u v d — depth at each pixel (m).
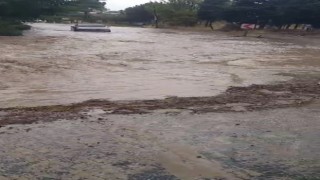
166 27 111.81
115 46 39.31
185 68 24.19
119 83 18.02
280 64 28.09
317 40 63.47
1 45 34.66
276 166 7.47
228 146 8.64
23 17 67.94
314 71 24.53
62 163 7.40
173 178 6.81
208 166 7.41
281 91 17.03
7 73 19.33
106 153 8.02
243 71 23.72
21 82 17.34
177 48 40.03
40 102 13.78
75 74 19.98
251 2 95.69
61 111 12.04
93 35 60.47
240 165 7.49
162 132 9.66
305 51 40.69
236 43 52.41
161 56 31.19
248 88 17.72
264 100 14.69
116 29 93.12
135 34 69.06
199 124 10.56
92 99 14.48
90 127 9.98
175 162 7.59
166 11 114.00
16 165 7.26
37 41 42.22
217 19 104.81
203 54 34.53
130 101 14.16
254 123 10.80
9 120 10.58
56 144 8.53
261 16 95.62
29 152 7.97
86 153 7.98
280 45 50.03
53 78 18.61
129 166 7.32
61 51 31.64
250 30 93.38
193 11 112.88
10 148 8.19
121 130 9.77
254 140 9.15
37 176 6.77
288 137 9.45
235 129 10.11
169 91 16.55
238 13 97.81
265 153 8.22
